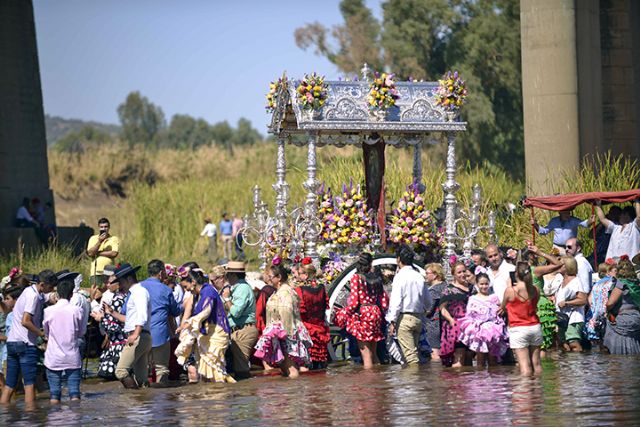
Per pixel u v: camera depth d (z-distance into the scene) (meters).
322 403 24.75
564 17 52.69
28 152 66.88
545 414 21.67
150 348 29.31
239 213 83.50
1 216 64.25
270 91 38.78
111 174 129.50
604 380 26.52
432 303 32.78
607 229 38.06
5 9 66.31
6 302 29.05
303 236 37.12
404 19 103.06
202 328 29.98
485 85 101.44
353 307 32.34
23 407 26.50
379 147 38.03
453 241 37.56
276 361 30.52
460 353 31.47
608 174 47.00
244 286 31.56
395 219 37.44
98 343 36.00
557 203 38.19
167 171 133.12
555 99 52.69
